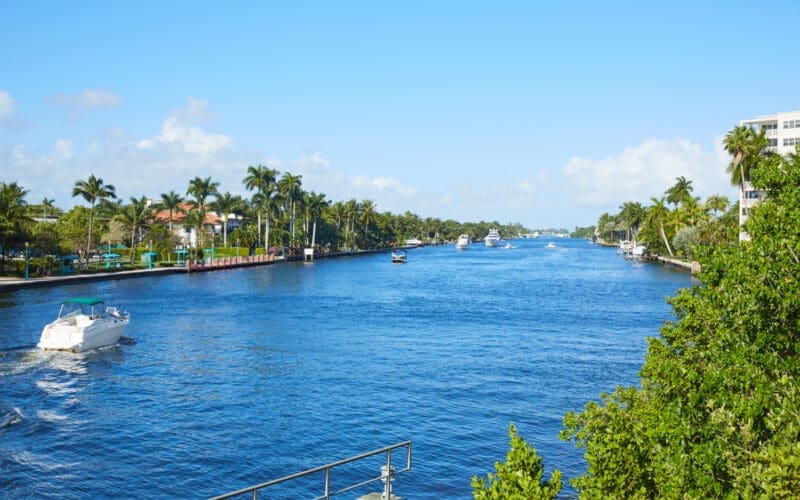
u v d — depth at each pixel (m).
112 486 27.42
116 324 58.28
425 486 28.38
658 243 197.88
